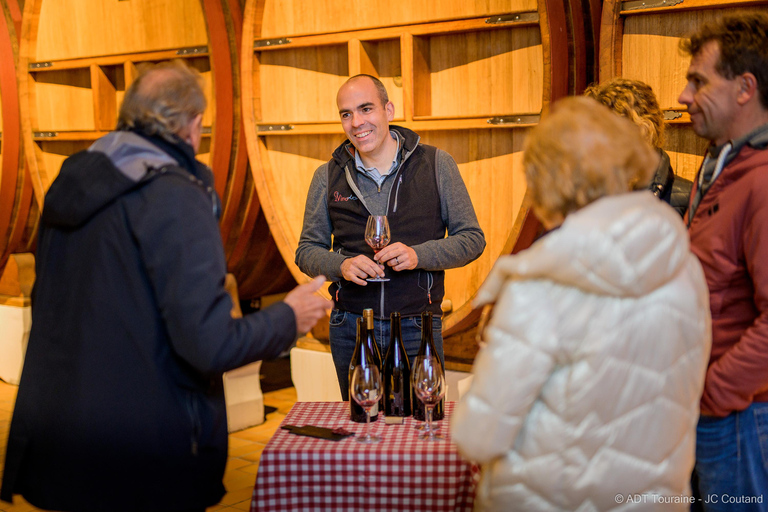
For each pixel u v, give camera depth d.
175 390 1.53
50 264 1.61
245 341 1.50
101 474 1.50
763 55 1.55
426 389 1.75
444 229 2.55
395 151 2.54
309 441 1.73
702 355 1.26
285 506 1.67
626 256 1.13
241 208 3.75
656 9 2.32
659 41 2.38
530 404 1.22
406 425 1.88
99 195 1.49
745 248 1.55
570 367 1.21
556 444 1.22
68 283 1.55
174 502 1.53
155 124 1.57
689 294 1.24
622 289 1.15
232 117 3.55
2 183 4.41
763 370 1.50
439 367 1.78
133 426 1.49
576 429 1.21
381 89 2.48
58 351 1.55
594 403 1.19
